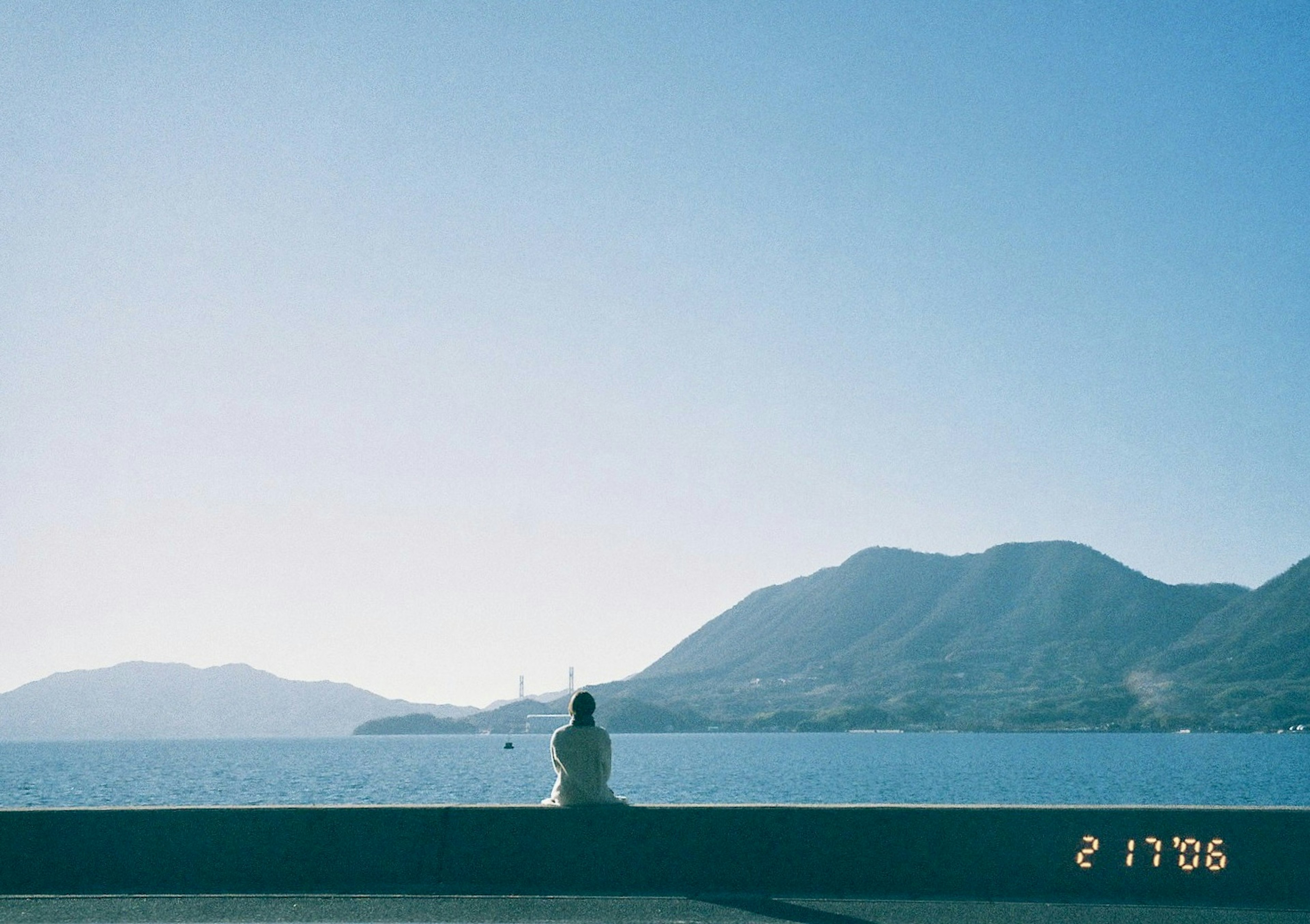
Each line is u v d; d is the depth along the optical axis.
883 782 108.88
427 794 87.31
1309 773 134.38
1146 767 153.25
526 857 12.25
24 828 12.40
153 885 12.25
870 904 11.51
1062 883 11.95
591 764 12.54
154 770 154.50
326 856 12.31
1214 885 11.83
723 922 10.57
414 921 10.62
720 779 115.25
